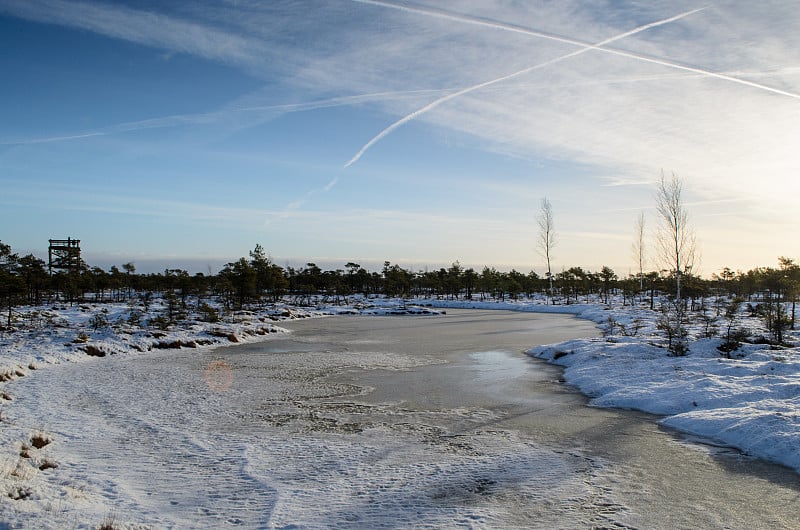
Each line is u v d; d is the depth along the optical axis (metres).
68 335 28.06
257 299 65.44
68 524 6.80
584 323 43.88
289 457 10.30
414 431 12.18
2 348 23.47
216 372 20.72
